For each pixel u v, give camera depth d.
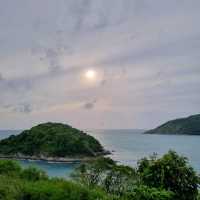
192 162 138.00
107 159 38.09
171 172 29.61
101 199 26.25
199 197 29.69
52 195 24.44
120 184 33.00
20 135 192.88
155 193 26.22
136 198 26.64
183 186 29.42
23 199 23.88
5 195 22.89
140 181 30.88
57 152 170.88
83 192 26.05
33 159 169.12
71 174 37.28
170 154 31.47
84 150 174.88
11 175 31.31
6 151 179.50
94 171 35.56
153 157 33.16
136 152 199.38
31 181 28.91
